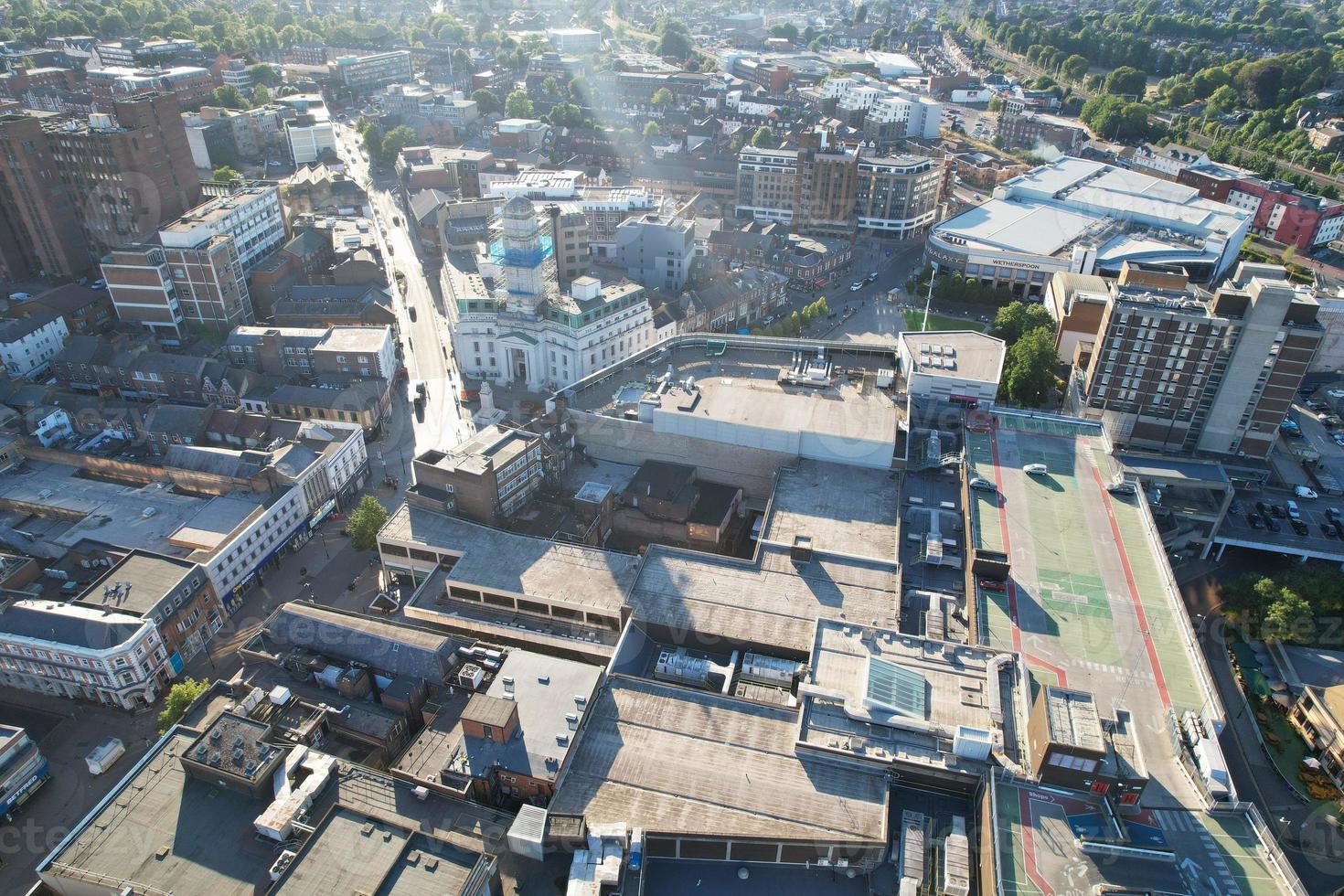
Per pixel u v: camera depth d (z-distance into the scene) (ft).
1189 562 572.92
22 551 521.65
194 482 565.94
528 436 558.15
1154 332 585.22
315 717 383.65
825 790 340.80
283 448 574.56
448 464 522.47
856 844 318.65
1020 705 357.20
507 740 365.81
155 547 513.86
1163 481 571.69
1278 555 572.92
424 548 497.46
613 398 609.01
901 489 517.14
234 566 505.25
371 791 351.05
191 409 626.23
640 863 316.40
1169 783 331.36
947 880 307.37
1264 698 464.24
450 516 520.01
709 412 559.79
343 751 385.50
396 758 390.63
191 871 321.32
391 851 315.78
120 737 429.79
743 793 341.00
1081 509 490.08
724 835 322.75
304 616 434.71
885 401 594.24
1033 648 393.29
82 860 325.01
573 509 548.31
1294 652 489.26
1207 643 503.61
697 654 432.66
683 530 534.78
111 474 583.99
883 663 374.84
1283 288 550.36
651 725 374.84
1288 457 643.45
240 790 349.82
